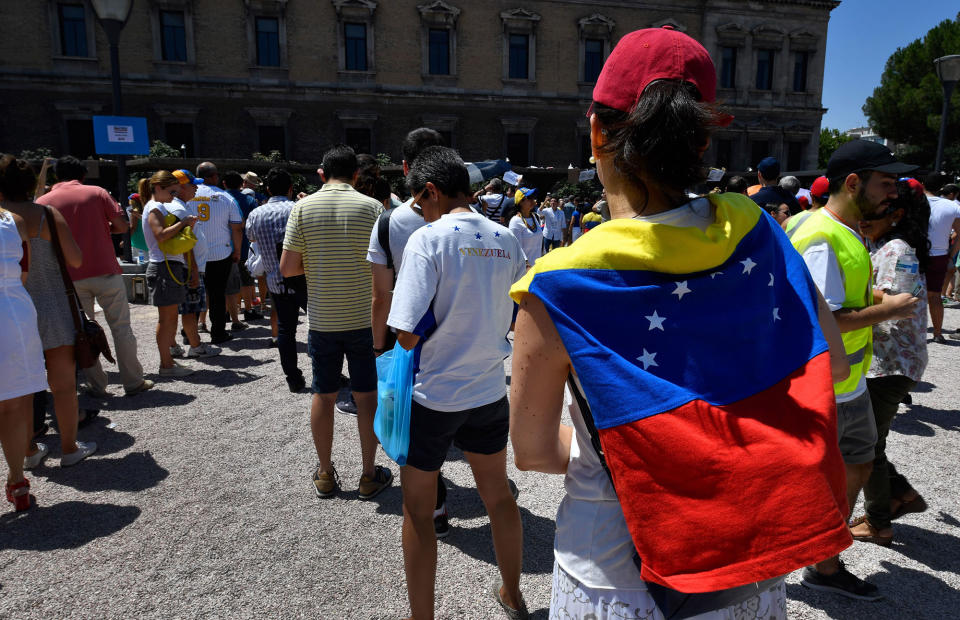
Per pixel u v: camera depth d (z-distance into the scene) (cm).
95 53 2664
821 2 3291
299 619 242
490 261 226
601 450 105
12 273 313
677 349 94
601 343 95
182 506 331
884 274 278
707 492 89
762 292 100
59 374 368
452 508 335
